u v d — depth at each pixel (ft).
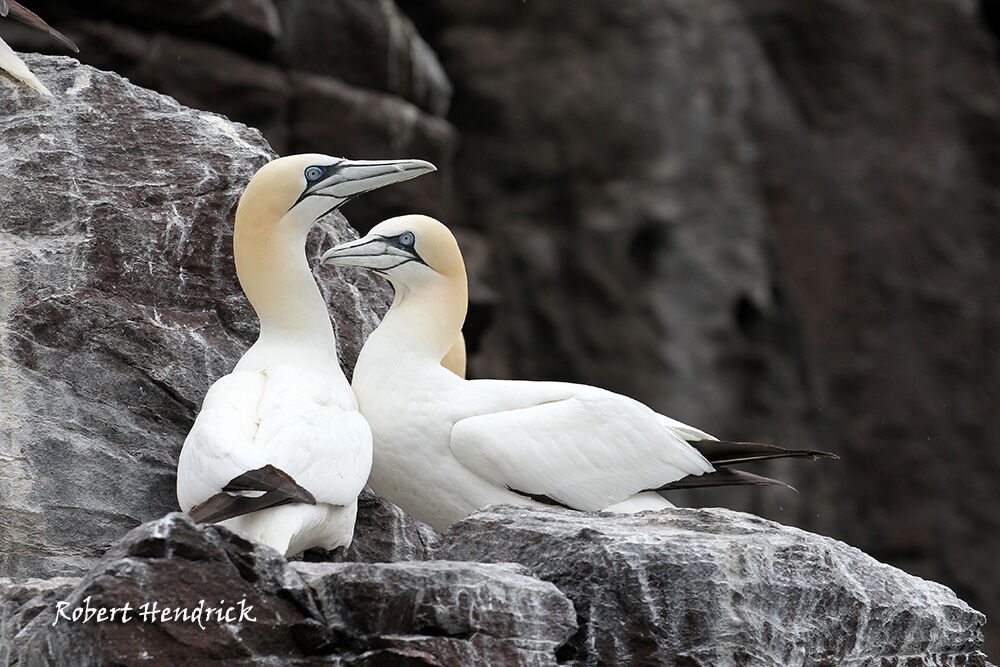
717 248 117.08
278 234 40.60
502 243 115.44
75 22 69.51
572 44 116.16
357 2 78.18
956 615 37.65
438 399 42.27
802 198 120.98
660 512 37.63
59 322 40.32
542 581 31.81
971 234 125.70
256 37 72.90
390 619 30.25
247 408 36.83
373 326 48.70
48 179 42.86
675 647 32.27
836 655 34.42
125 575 28.63
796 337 120.16
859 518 120.88
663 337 114.83
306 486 35.50
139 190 43.78
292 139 75.36
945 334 124.36
